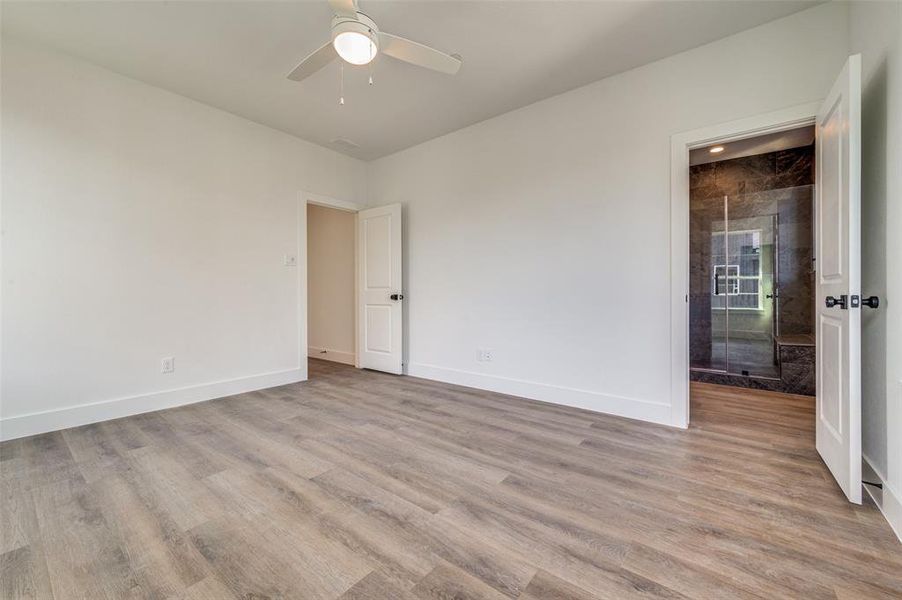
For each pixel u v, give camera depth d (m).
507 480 1.81
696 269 4.31
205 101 3.16
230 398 3.27
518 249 3.30
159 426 2.56
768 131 2.27
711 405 3.02
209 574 1.20
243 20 2.21
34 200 2.42
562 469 1.92
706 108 2.41
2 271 2.31
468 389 3.57
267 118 3.47
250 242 3.52
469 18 2.18
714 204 4.22
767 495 1.66
